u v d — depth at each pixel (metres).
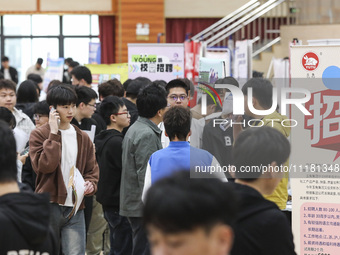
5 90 10.30
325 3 23.17
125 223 9.15
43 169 7.82
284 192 6.92
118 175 9.11
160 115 8.39
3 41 33.09
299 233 5.57
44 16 33.06
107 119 9.38
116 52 32.66
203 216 2.81
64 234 8.18
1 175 4.07
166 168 7.03
